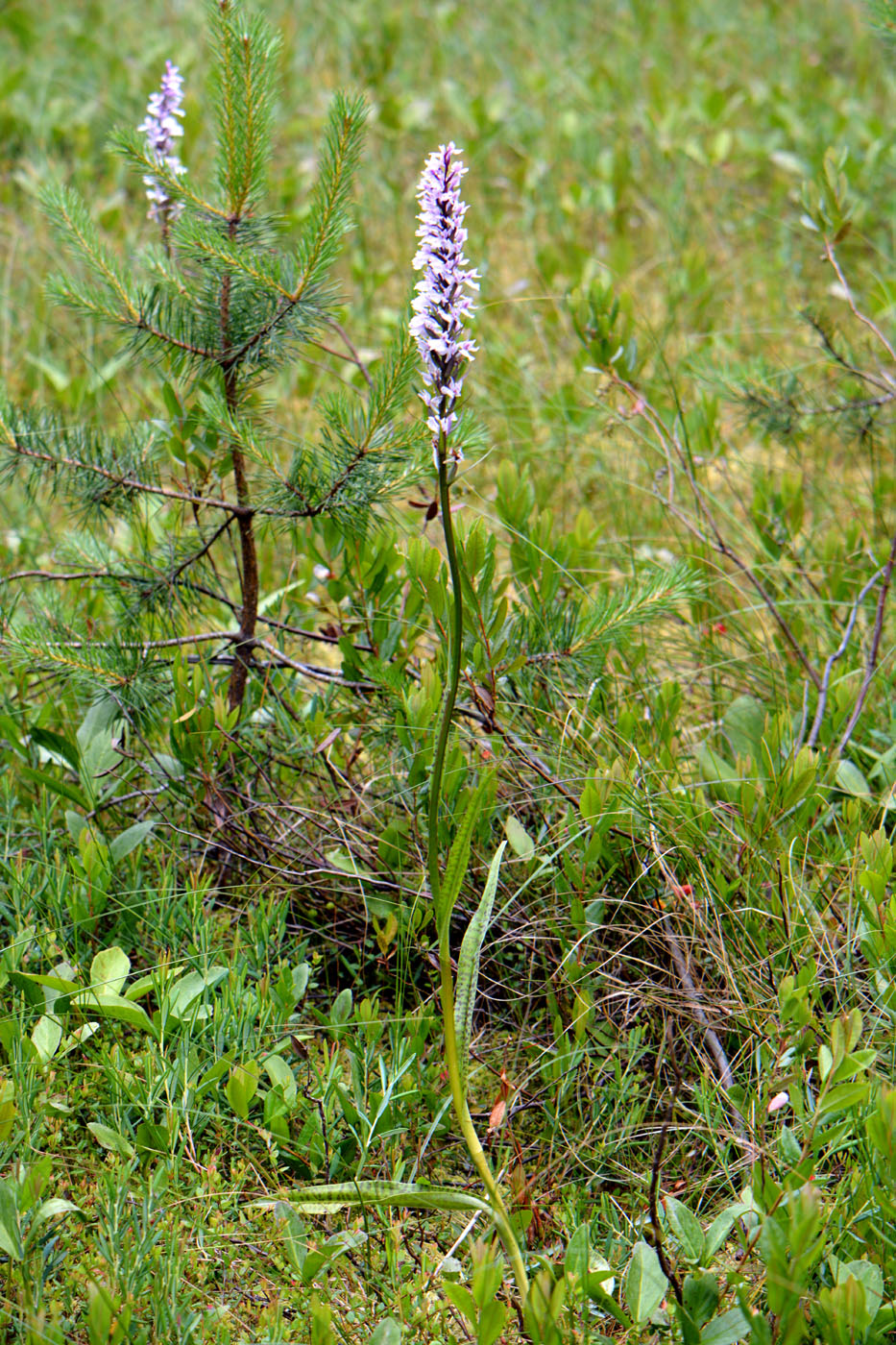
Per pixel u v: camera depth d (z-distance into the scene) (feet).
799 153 22.38
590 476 13.75
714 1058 7.39
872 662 9.88
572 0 32.42
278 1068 6.99
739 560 11.11
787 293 18.29
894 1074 6.88
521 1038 7.71
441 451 5.81
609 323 11.41
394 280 19.33
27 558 12.22
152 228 18.60
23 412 8.70
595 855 7.82
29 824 9.03
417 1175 6.90
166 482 9.91
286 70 26.25
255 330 8.30
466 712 8.79
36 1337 5.50
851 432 12.58
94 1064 7.05
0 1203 5.94
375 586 9.10
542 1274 5.19
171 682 8.86
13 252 18.21
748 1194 6.09
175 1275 5.93
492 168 23.07
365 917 8.41
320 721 9.08
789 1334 5.24
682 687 9.82
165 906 8.21
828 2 30.81
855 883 7.94
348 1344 5.92
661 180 21.95
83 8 31.50
